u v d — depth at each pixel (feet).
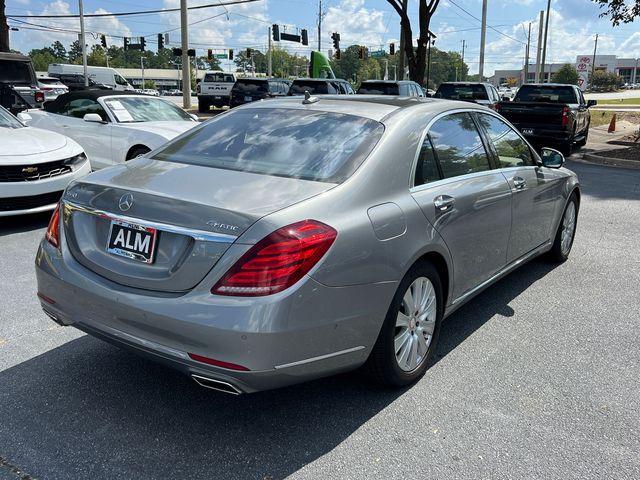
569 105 47.80
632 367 12.09
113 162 29.07
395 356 10.43
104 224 9.72
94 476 8.45
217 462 8.84
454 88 65.92
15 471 8.48
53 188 21.49
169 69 460.55
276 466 8.77
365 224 9.37
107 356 12.12
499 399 10.75
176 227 8.74
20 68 60.59
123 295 9.02
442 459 8.98
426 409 10.37
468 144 13.17
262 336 8.14
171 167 10.71
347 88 70.69
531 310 15.17
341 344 9.13
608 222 25.25
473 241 12.48
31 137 22.84
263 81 81.82
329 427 9.79
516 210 14.44
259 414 10.15
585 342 13.26
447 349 12.82
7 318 13.75
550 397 10.84
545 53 164.25
